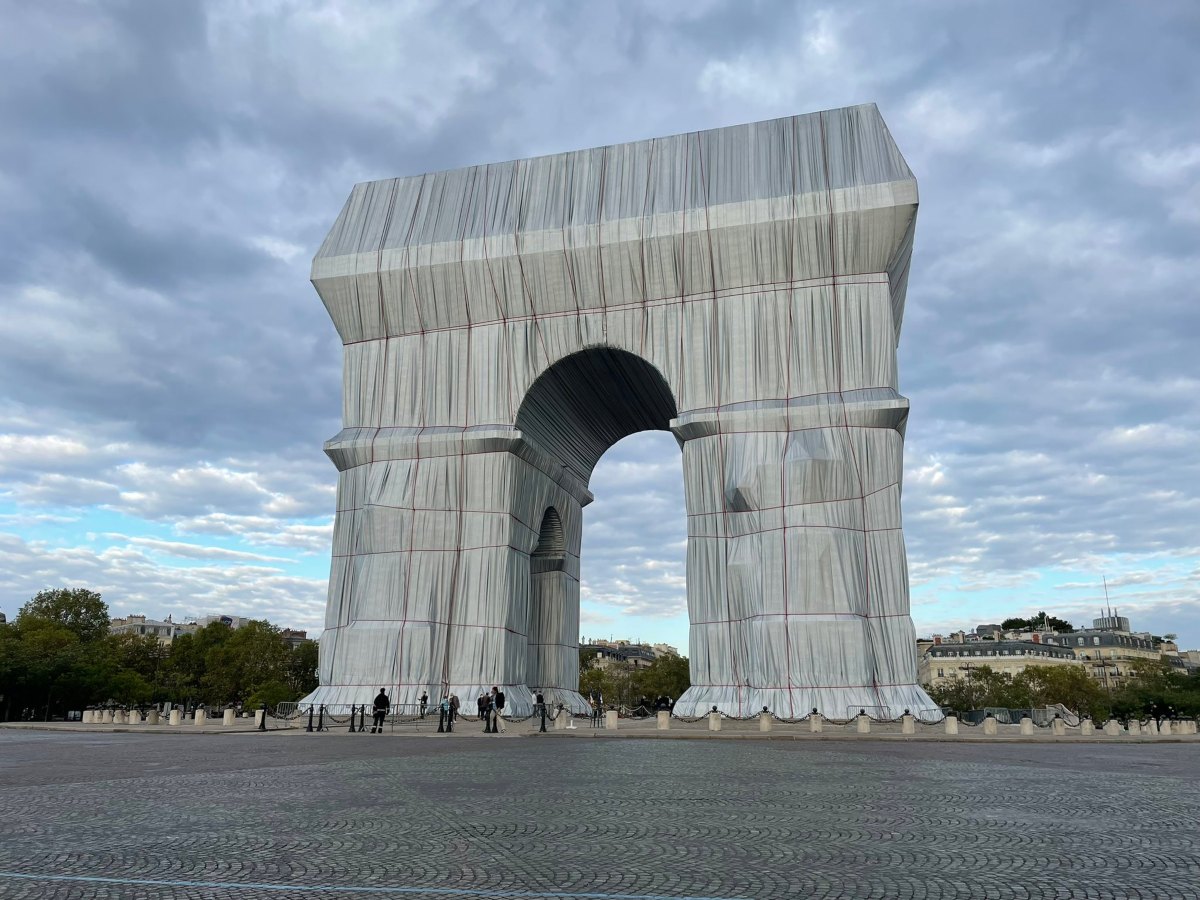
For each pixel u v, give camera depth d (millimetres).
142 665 91312
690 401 40406
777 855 7473
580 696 51844
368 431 43906
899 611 36156
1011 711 51219
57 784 13102
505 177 45062
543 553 49969
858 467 37594
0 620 98500
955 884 6438
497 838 8258
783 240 39531
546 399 44969
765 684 35969
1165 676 77938
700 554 39562
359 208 46906
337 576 42969
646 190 42156
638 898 6000
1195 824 9383
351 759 18094
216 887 6281
